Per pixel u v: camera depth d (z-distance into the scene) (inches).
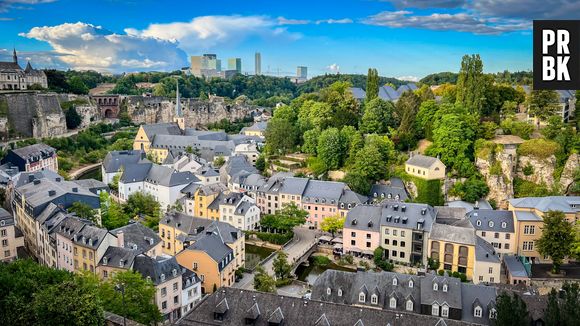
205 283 4830.2
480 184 6628.9
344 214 6619.1
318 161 7667.3
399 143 7431.1
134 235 4960.6
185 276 4458.7
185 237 5438.0
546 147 6540.4
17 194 6235.2
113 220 6215.6
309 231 6786.4
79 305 2815.0
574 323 3117.6
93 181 7465.6
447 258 5315.0
